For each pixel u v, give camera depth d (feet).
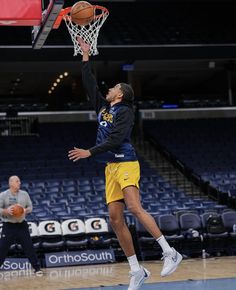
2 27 56.29
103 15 17.04
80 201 43.78
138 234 35.78
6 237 28.40
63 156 55.93
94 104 15.12
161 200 45.75
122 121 13.96
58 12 23.24
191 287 20.97
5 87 81.56
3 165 52.95
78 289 22.56
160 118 69.62
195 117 70.85
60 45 54.80
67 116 67.41
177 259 13.87
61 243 35.06
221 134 63.87
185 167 55.16
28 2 25.75
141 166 57.21
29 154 56.03
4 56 53.01
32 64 65.72
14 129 65.41
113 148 13.74
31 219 38.09
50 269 32.60
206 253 37.24
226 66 70.38
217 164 56.39
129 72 70.59
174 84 85.71
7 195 28.40
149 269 29.94
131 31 63.31
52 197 44.93
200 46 57.36
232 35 64.39
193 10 67.46
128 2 66.28
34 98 86.63
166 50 56.80
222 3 67.97
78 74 73.97
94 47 16.53
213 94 86.99
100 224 35.88
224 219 37.99
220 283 22.09
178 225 37.14
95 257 34.71
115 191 14.52
